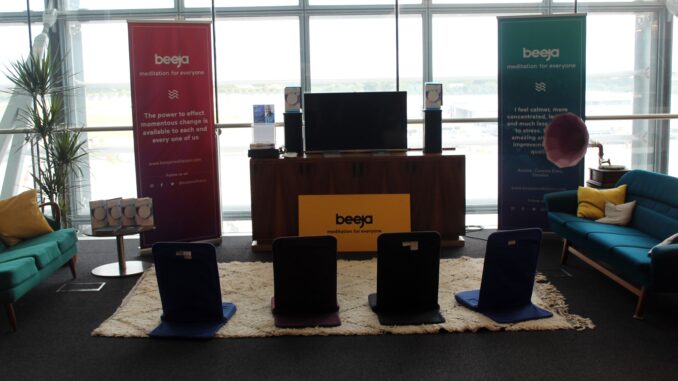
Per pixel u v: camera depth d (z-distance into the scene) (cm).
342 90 767
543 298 482
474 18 760
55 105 655
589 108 776
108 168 753
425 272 436
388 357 387
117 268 589
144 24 619
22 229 543
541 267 571
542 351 393
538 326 425
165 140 640
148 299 494
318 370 372
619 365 372
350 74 765
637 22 767
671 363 373
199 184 664
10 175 737
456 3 757
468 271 549
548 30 653
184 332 423
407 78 767
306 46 759
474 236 693
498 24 659
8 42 736
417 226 645
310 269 434
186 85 645
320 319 438
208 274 423
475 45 761
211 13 750
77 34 741
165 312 440
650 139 780
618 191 575
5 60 734
